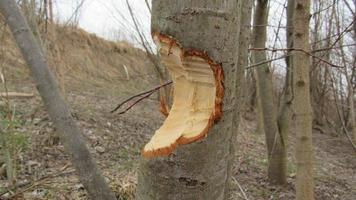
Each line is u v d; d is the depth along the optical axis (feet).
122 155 20.71
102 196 5.07
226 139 4.87
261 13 19.12
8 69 30.25
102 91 46.52
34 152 17.61
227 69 4.64
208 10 4.46
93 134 23.30
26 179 14.67
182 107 4.99
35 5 16.87
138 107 38.32
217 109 4.66
